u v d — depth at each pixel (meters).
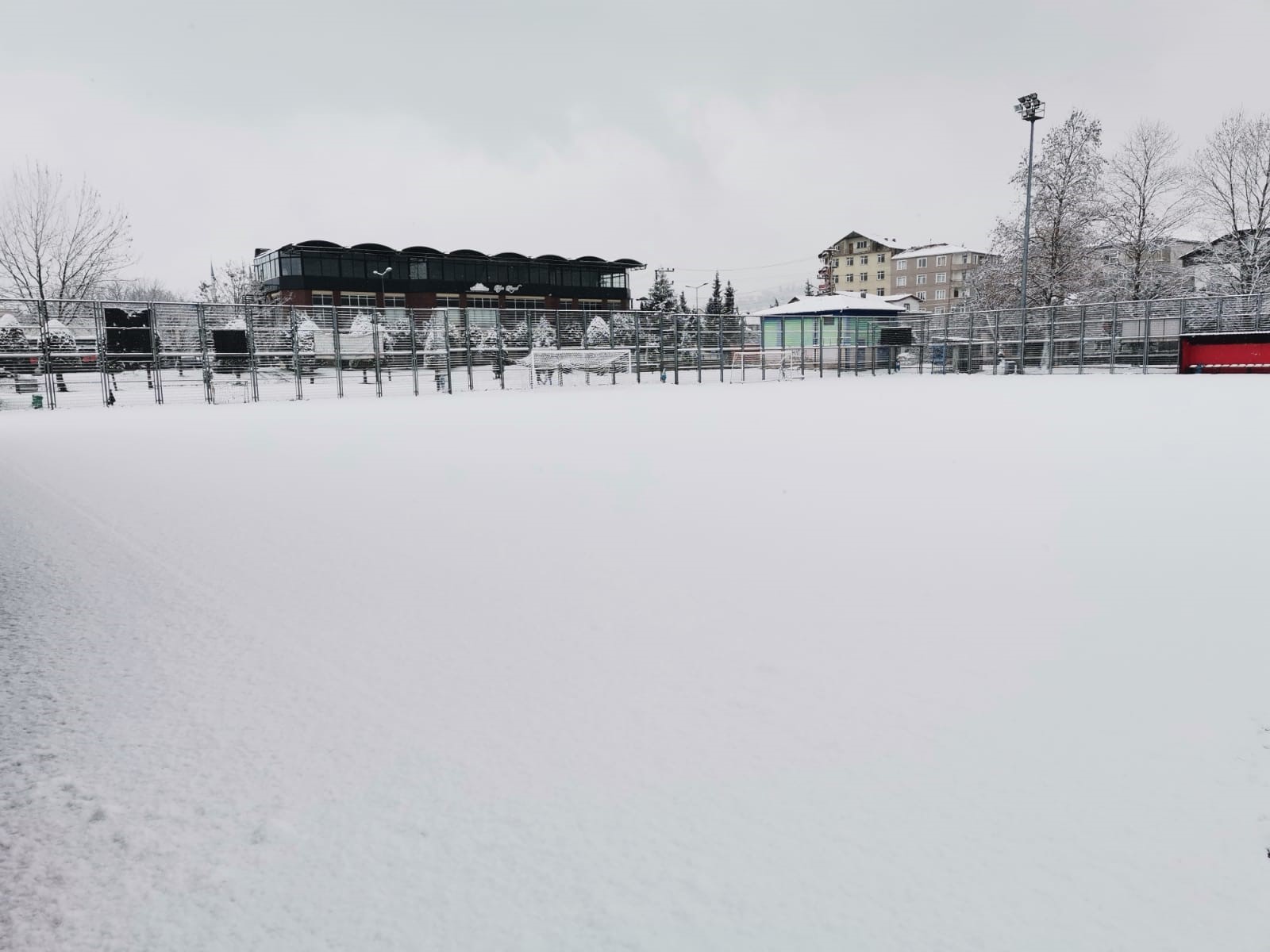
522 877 1.79
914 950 1.54
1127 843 1.88
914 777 2.20
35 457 10.03
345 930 1.62
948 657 3.11
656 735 2.48
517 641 3.35
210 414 18.28
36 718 2.64
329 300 62.28
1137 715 2.57
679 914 1.65
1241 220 38.19
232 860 1.88
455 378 30.41
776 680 2.90
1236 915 1.63
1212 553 4.69
